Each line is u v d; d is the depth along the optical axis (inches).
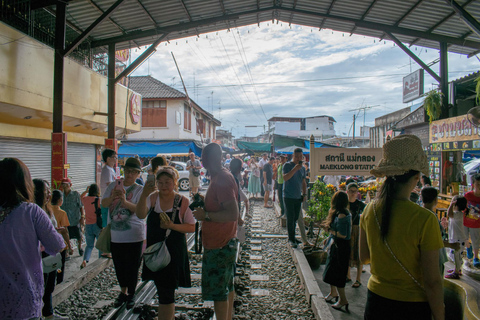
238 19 480.7
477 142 331.6
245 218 418.9
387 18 417.7
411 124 544.7
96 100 468.8
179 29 453.7
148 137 1055.6
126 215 164.1
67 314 163.2
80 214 268.2
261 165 651.5
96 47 488.4
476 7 355.9
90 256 263.1
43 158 409.7
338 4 407.8
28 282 87.7
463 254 287.3
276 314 166.4
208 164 125.8
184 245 142.6
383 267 78.8
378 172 83.7
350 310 179.8
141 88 1106.7
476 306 175.8
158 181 139.9
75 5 381.1
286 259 255.9
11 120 342.3
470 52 458.0
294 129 2150.6
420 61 427.5
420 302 75.1
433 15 386.6
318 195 300.0
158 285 133.8
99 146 557.3
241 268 230.8
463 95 423.2
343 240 180.4
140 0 390.0
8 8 321.7
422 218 75.0
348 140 1622.8
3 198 89.6
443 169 408.5
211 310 165.3
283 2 434.9
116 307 163.6
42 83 344.5
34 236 90.9
